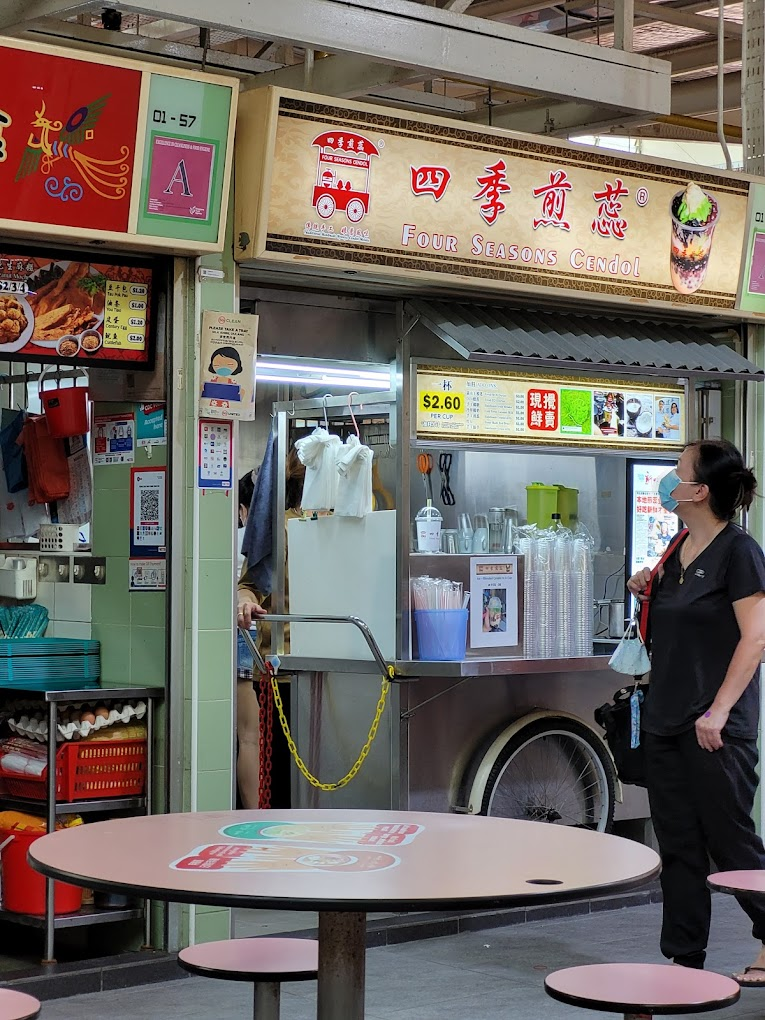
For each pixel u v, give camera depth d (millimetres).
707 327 7125
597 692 6566
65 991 4848
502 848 2961
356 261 5500
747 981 4918
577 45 5895
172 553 5270
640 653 5188
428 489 6539
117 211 4918
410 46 5414
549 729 6254
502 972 5176
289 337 5969
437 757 6090
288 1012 4719
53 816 5062
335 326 6102
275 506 6695
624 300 6355
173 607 5266
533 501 6781
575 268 6156
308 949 3266
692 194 6465
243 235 5309
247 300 5852
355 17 5270
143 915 5258
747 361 6855
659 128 9852
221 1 4965
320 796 6352
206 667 5305
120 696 5180
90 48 5676
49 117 4707
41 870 2734
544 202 5984
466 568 6113
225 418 5309
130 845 2943
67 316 5094
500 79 5664
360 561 6203
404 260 5629
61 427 6012
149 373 5348
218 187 5117
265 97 5164
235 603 5387
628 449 6723
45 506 6344
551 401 6438
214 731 5324
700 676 4883
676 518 6938
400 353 6031
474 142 5711
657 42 9617
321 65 6242
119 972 4961
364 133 5406
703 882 4969
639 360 6309
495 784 6082
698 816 4926
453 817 3379
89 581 5699
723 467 4926
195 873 2654
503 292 6062
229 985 5020
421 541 6230
